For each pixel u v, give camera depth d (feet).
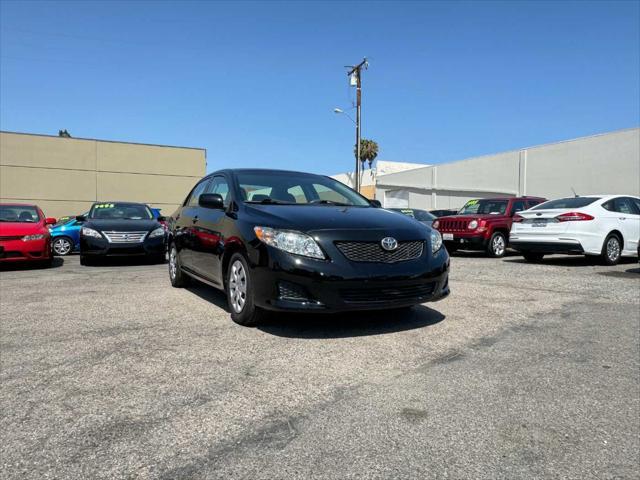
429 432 8.10
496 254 38.24
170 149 97.66
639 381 10.39
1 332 14.21
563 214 30.32
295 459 7.23
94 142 91.25
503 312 16.76
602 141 73.56
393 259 13.37
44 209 87.20
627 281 23.90
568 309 17.29
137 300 19.11
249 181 17.80
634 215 32.42
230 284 15.29
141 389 9.84
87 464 7.06
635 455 7.44
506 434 8.05
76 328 14.64
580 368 11.16
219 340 13.24
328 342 13.03
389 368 11.09
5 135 84.33
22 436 7.89
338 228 13.32
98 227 32.53
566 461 7.25
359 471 6.93
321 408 8.98
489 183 95.81
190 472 6.88
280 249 13.01
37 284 23.71
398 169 146.82
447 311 16.85
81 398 9.39
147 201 95.55
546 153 82.99
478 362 11.53
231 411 8.84
